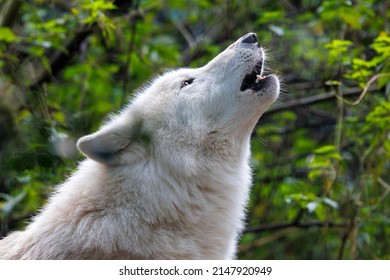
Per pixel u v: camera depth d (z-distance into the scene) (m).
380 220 17.78
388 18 18.67
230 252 11.89
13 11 16.75
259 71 11.89
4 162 15.27
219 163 11.48
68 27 18.38
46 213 11.30
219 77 11.62
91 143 10.93
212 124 11.48
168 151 11.23
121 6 18.89
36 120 15.50
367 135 17.98
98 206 10.84
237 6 20.41
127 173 11.00
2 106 15.60
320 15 18.73
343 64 16.97
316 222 18.98
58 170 15.41
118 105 18.33
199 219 11.22
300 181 18.75
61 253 10.68
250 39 11.91
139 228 10.77
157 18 23.62
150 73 18.80
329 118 20.94
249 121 11.57
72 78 19.27
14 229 16.55
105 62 20.00
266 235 20.44
